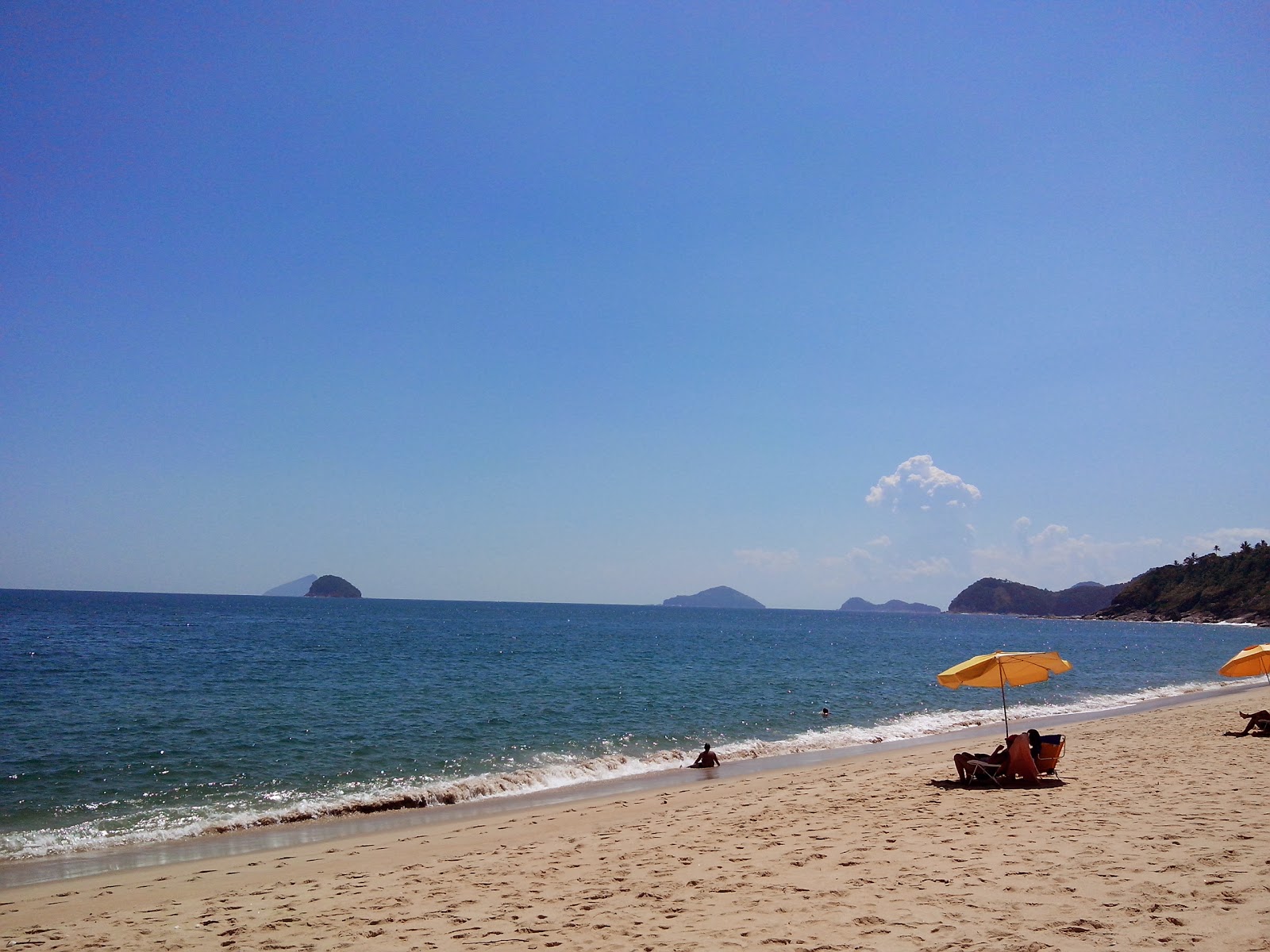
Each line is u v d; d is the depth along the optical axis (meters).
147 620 91.50
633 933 6.91
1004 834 9.77
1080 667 54.94
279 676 36.78
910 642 92.38
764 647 73.88
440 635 76.50
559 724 25.19
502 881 8.94
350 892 8.85
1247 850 8.41
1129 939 6.06
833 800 12.90
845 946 6.21
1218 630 150.88
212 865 10.99
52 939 7.69
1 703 26.59
